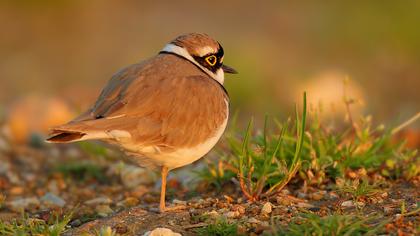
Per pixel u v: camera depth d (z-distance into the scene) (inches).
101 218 381.1
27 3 1048.2
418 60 947.3
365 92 842.2
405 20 989.2
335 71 875.4
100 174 498.6
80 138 326.6
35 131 611.2
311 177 401.7
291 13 1074.1
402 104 797.2
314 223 317.7
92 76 898.1
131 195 442.0
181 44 393.4
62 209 417.1
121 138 337.7
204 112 362.9
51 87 856.3
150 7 1102.4
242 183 387.2
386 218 339.9
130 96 349.4
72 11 1057.5
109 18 1058.7
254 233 332.5
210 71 400.2
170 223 354.6
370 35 990.4
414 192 384.8
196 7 1107.3
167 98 353.7
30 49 974.4
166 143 350.3
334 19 1029.8
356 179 386.3
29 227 357.7
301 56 939.3
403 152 463.5
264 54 914.1
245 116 749.3
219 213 364.8
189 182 446.0
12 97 813.9
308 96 773.3
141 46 970.1
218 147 477.4
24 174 503.2
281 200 378.6
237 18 1064.8
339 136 437.7
